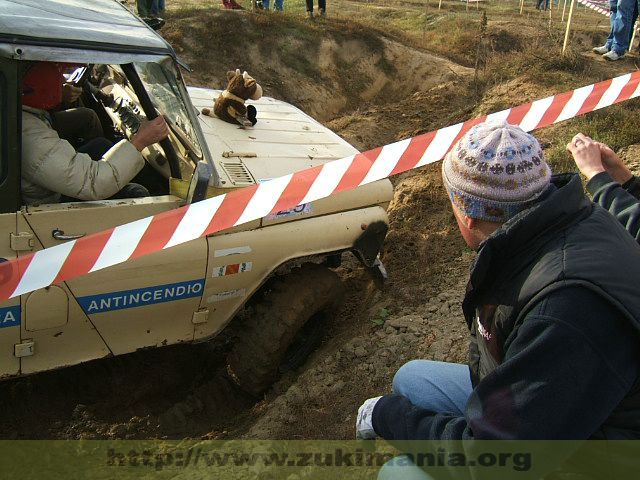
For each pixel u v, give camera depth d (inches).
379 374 139.6
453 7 786.2
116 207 116.0
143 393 148.7
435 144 91.9
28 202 116.0
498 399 58.4
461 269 173.0
